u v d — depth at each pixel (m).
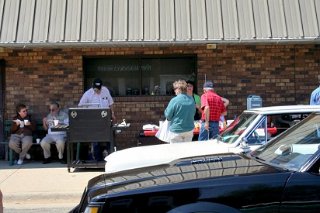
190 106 8.76
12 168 11.26
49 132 11.77
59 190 9.10
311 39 11.66
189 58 12.68
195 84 12.61
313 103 10.52
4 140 12.42
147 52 12.51
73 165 10.59
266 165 4.54
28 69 12.42
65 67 12.45
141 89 12.65
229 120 11.93
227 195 4.03
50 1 11.98
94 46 11.91
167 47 12.47
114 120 12.14
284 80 12.55
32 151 12.39
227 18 11.78
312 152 4.57
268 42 11.78
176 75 12.68
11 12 11.83
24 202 8.82
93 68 12.65
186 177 4.33
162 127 9.16
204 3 11.94
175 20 11.72
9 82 12.43
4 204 8.65
